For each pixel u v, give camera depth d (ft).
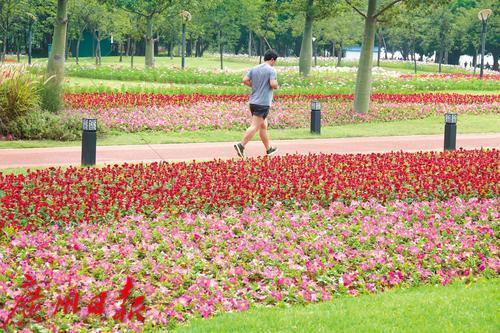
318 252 33.50
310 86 121.19
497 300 26.32
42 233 34.35
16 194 39.29
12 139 63.26
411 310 25.04
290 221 37.99
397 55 447.01
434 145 65.46
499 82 136.67
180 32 238.48
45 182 43.55
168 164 49.49
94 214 37.60
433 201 42.68
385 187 44.52
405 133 74.13
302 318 24.43
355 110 86.89
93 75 132.36
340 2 115.96
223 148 61.11
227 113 79.41
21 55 266.57
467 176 48.03
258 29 242.58
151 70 141.08
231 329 23.63
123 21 198.39
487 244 35.12
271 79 53.57
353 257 32.91
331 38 236.84
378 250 33.47
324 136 70.18
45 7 197.26
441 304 25.73
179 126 72.18
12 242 32.19
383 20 91.40
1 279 27.86
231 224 37.65
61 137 63.98
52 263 30.19
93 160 50.78
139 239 34.55
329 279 30.04
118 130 70.23
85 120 50.24
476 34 248.32
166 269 30.32
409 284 30.12
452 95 108.17
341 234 36.32
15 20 200.03
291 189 43.70
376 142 67.00
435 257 32.68
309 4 140.67
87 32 285.64
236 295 27.89
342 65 242.78
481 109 93.56
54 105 73.00
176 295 27.91
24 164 51.24
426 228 37.45
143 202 39.83
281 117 78.54
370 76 86.58
